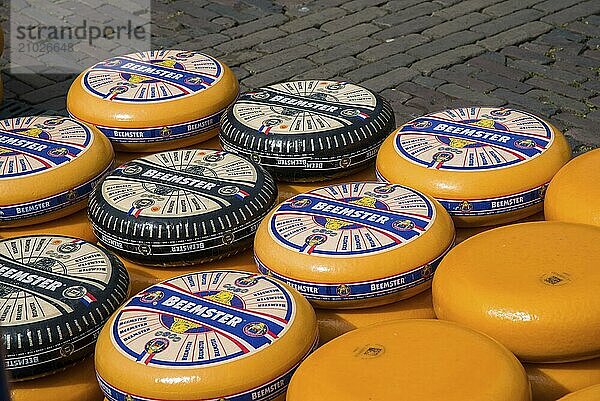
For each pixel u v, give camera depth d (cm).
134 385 185
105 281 220
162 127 283
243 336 192
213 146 300
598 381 191
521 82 520
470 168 243
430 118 277
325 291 215
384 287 215
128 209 239
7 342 203
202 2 674
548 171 244
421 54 564
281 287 211
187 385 183
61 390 212
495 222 245
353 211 234
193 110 286
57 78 571
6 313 209
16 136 278
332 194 246
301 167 263
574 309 183
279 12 647
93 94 292
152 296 211
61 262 229
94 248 236
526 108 490
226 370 184
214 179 252
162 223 233
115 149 289
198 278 219
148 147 287
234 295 209
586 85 512
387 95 516
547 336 184
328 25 619
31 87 561
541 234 212
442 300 201
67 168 259
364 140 267
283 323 196
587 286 188
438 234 222
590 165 238
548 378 190
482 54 558
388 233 221
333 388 168
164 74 305
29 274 224
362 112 276
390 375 170
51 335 205
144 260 237
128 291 225
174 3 676
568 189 230
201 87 294
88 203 256
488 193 239
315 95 292
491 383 165
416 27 603
